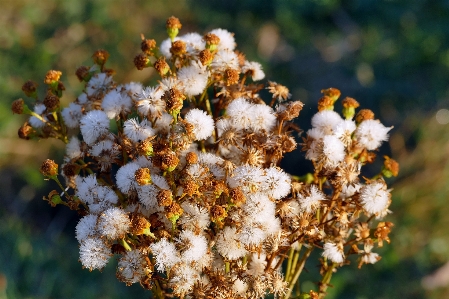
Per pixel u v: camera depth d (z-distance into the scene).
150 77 1.02
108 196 0.42
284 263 0.53
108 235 0.41
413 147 0.99
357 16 1.23
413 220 0.89
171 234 0.42
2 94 0.99
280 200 0.42
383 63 1.14
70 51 1.08
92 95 0.46
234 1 1.26
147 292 0.82
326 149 0.43
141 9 1.19
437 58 1.12
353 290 0.84
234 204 0.41
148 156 0.42
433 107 1.05
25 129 0.46
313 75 1.14
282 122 0.43
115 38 1.11
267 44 1.19
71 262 0.85
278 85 0.46
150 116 0.43
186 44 0.46
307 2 1.24
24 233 0.88
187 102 0.49
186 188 0.40
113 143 0.43
